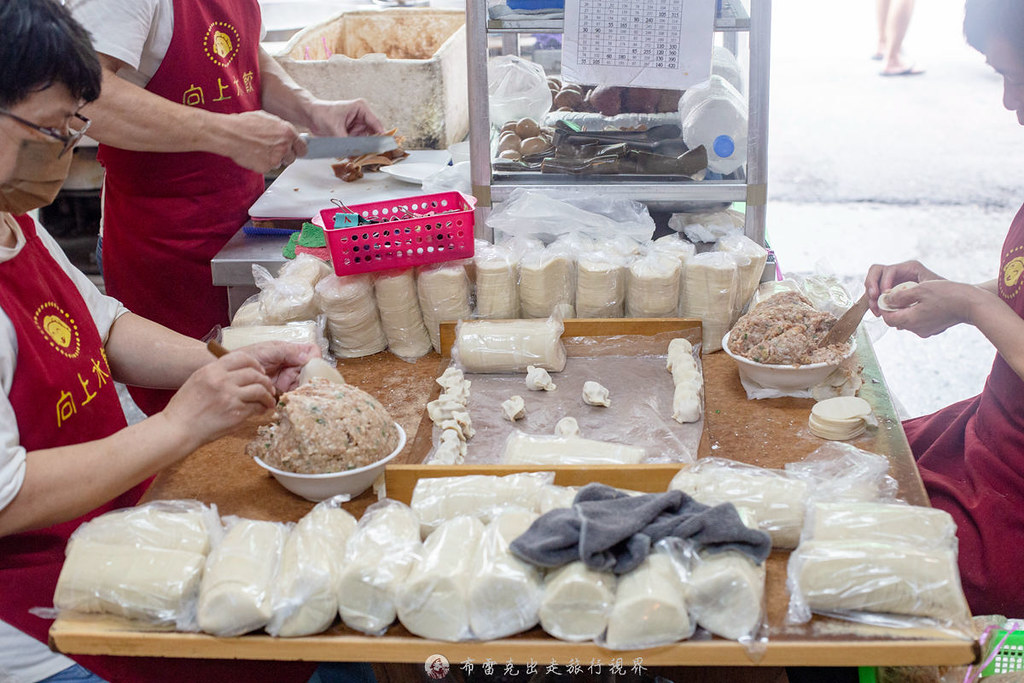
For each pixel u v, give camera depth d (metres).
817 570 1.11
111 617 1.16
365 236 1.74
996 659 1.46
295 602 1.11
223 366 1.30
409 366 1.79
